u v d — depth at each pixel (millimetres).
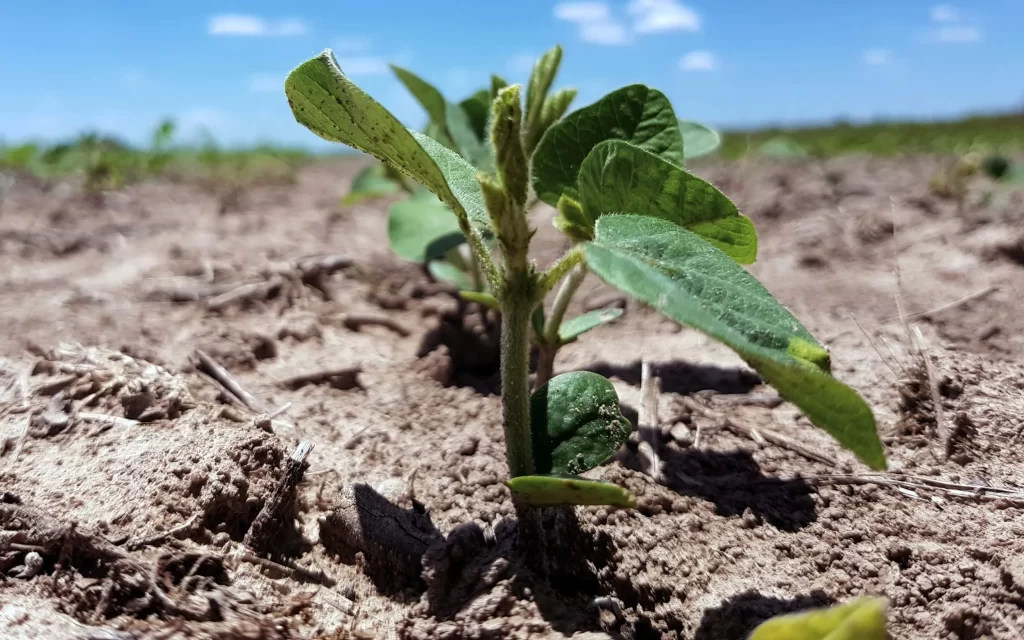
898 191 565
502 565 164
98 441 192
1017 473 208
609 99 186
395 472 208
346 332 313
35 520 156
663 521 190
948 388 239
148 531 162
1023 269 344
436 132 311
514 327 162
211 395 238
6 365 232
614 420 170
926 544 182
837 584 172
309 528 185
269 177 884
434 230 277
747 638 158
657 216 165
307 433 227
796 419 239
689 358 283
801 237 427
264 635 147
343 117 150
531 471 167
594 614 163
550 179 189
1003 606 164
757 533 188
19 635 136
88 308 325
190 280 365
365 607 164
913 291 327
